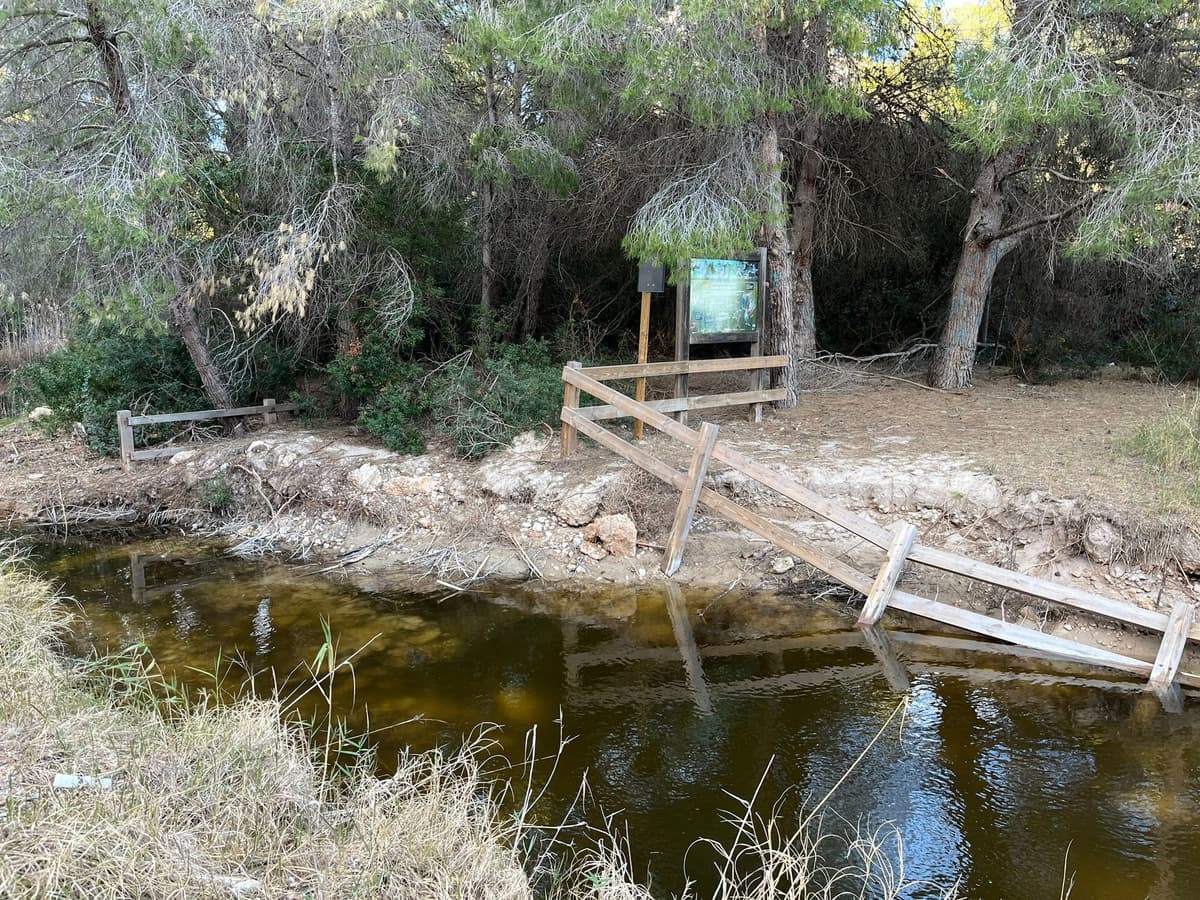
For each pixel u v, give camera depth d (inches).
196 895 121.3
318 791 162.2
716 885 155.8
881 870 160.4
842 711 220.2
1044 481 294.5
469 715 218.8
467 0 418.0
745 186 377.7
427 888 134.6
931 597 278.1
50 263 422.0
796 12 324.8
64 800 136.5
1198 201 312.7
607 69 374.0
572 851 164.4
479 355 448.1
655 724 214.7
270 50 398.6
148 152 361.1
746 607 283.6
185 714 184.7
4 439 507.2
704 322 377.4
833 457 337.1
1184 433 314.8
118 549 362.0
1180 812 177.2
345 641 265.3
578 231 521.7
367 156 385.4
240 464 407.8
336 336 462.0
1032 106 313.4
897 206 539.8
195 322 436.5
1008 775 191.2
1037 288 530.0
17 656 197.6
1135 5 325.7
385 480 367.6
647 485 329.4
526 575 312.7
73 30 390.9
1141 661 238.4
